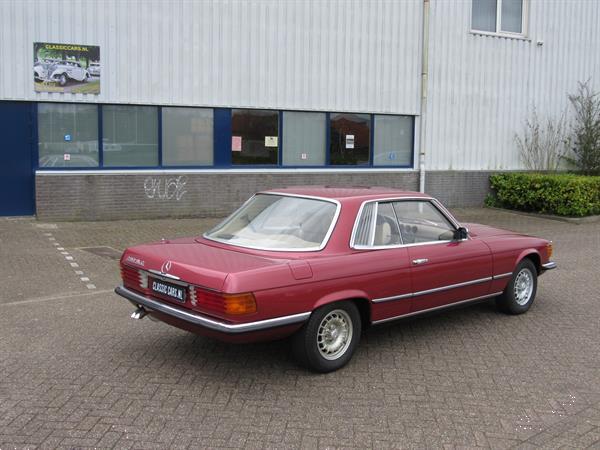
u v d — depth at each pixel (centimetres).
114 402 445
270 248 515
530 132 1827
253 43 1419
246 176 1445
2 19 1199
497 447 387
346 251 518
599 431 409
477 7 1716
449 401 454
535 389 479
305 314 480
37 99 1239
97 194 1304
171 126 1369
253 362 530
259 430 405
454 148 1711
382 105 1593
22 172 1259
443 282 588
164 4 1323
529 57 1800
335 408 440
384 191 588
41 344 570
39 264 898
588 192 1553
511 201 1703
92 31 1267
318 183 1530
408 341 593
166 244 561
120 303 714
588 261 1023
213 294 455
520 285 690
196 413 429
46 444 383
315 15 1482
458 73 1692
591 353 562
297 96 1481
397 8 1585
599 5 1906
